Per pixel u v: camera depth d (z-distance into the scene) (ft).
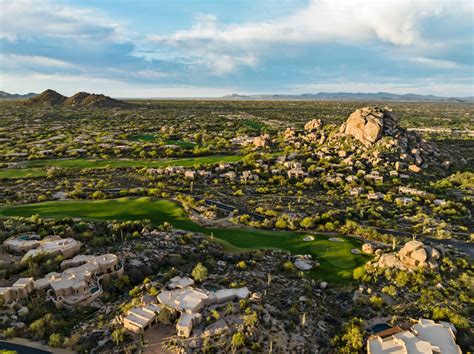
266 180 627.05
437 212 505.25
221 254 341.62
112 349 211.41
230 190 574.97
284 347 218.79
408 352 220.02
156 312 234.58
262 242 383.24
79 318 246.06
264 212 479.41
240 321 228.02
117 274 290.76
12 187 552.41
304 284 295.07
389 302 276.21
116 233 358.23
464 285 295.28
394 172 630.33
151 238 354.74
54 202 469.98
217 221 441.27
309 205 515.09
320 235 410.72
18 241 317.63
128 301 255.91
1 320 232.73
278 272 314.35
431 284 292.81
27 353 211.41
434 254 319.27
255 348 209.67
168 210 458.09
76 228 358.84
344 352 225.15
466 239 419.95
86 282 273.33
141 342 214.69
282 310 256.11
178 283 268.41
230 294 254.88
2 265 286.25
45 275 278.67
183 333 216.54
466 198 555.28
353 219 464.24
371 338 235.61
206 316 232.12
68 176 632.38
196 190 565.53
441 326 247.09
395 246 372.79
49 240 322.96
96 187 563.89
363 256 355.56
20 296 252.62
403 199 536.01
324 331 243.81
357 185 590.96
